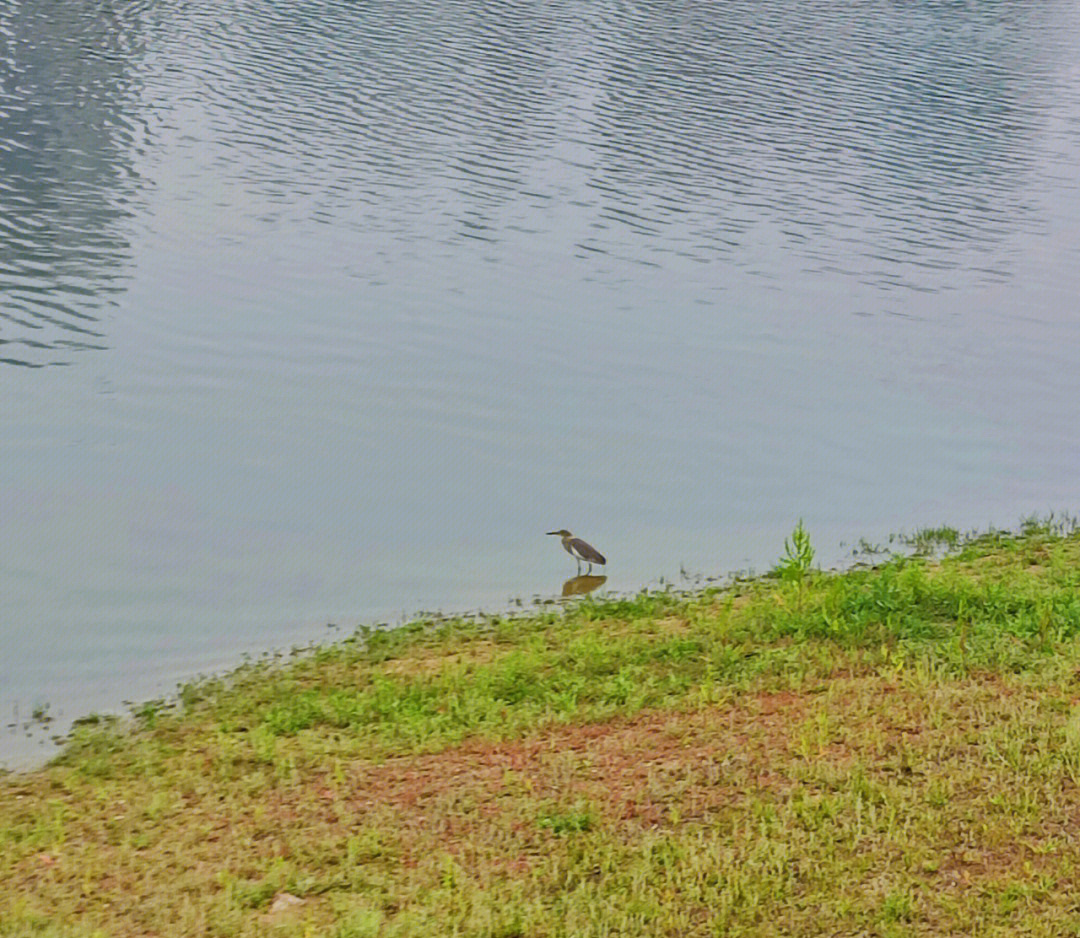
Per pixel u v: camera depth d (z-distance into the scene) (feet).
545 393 84.23
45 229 104.94
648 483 72.79
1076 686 44.01
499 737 42.50
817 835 35.60
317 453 74.49
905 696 43.78
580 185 123.34
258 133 130.82
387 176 122.42
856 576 56.18
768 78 161.79
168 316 91.91
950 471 76.02
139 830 37.45
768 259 110.52
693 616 53.78
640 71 159.43
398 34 167.22
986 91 166.40
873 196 126.93
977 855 34.60
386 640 53.01
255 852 36.11
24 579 59.21
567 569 61.93
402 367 87.15
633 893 33.37
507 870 34.91
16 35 155.94
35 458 72.08
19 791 40.68
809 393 86.58
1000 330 99.71
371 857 35.76
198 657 52.03
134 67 147.84
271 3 178.09
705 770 39.47
